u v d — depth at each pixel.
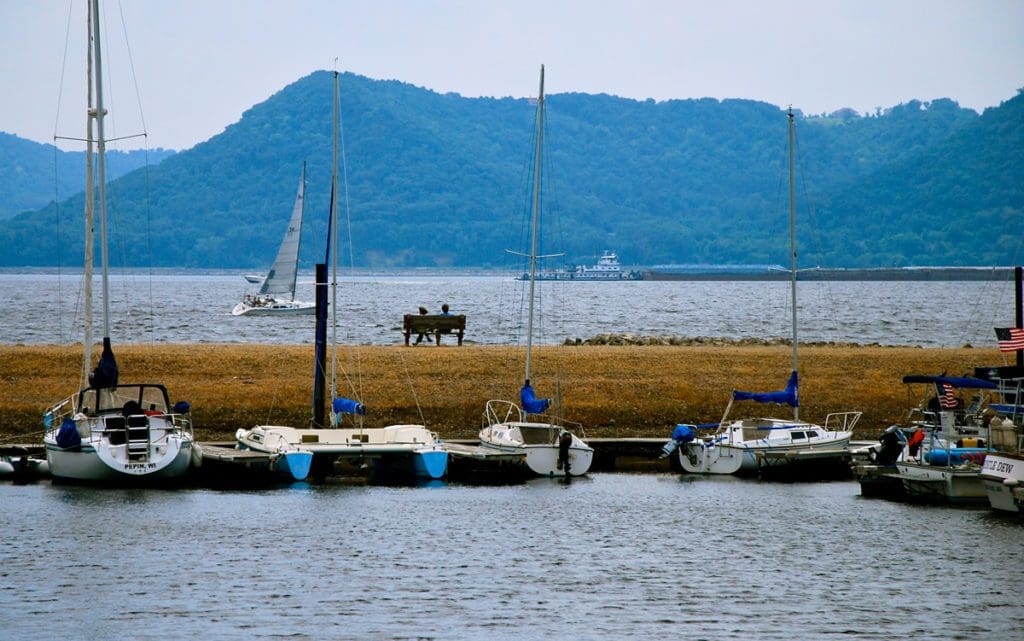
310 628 63.88
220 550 78.56
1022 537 83.56
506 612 66.69
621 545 80.94
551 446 104.56
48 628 63.53
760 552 79.38
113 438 98.69
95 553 77.44
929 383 112.50
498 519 88.25
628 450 111.81
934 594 70.44
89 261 115.25
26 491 96.19
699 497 97.00
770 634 63.56
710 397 125.88
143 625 64.06
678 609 67.44
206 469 101.94
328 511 90.19
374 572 73.94
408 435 104.44
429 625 64.44
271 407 119.38
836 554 79.00
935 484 94.38
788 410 123.62
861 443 112.69
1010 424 93.31
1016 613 67.19
